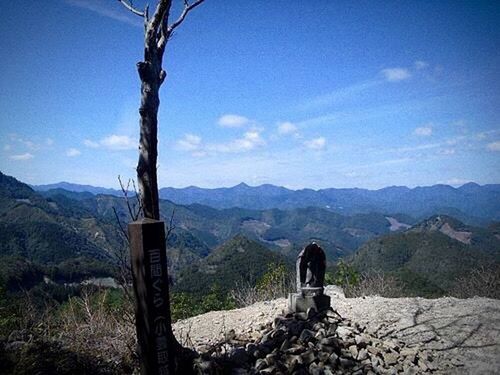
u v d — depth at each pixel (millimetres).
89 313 6406
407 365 5441
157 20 5434
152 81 5480
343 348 5695
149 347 4617
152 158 5457
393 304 8523
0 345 5285
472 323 6945
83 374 5086
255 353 5555
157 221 4699
